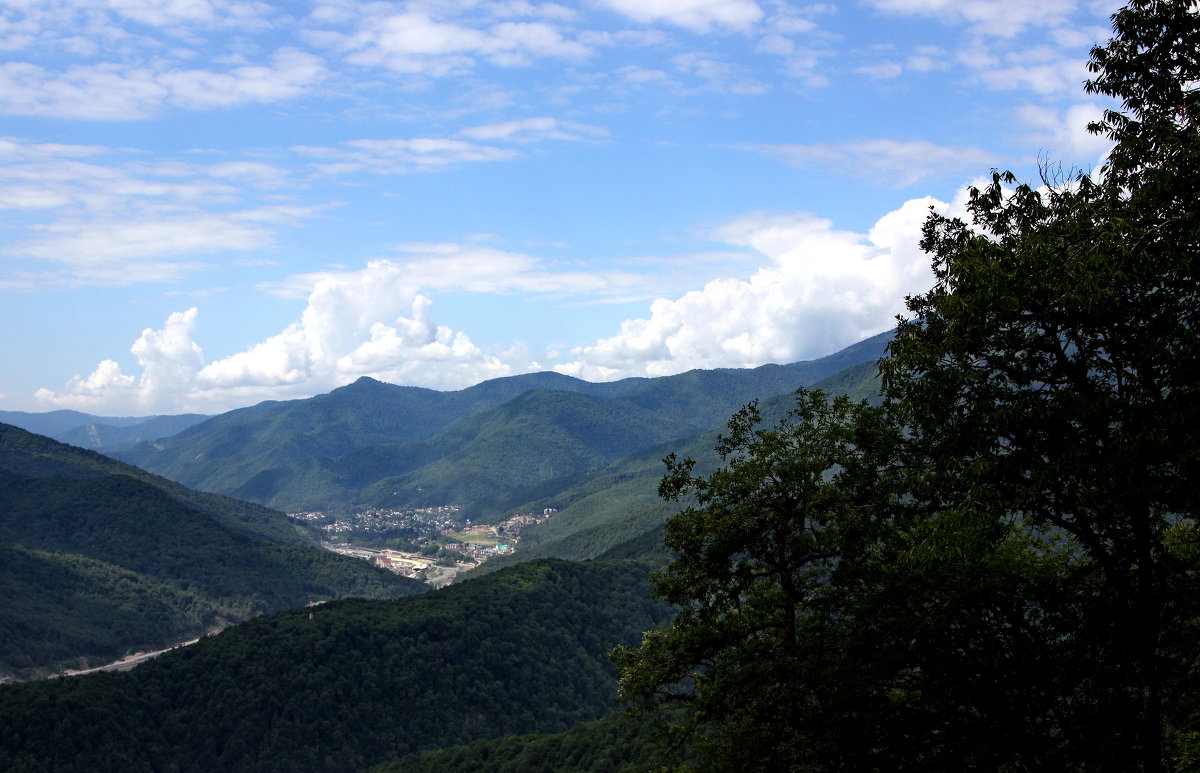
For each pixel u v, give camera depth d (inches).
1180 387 600.7
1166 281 627.2
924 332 779.4
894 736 805.9
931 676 807.7
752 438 1013.2
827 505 904.3
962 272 706.8
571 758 3469.5
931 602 832.3
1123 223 604.7
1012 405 681.6
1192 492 610.5
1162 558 708.7
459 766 4067.4
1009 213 742.5
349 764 4712.1
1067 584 812.6
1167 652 785.6
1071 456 654.5
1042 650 799.1
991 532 719.1
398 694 5196.9
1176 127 639.1
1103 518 709.9
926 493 838.5
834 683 807.1
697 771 919.7
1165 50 674.2
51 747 4325.8
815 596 949.8
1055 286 629.9
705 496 990.4
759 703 902.4
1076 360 688.4
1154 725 681.0
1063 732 792.3
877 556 896.9
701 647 946.7
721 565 962.7
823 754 828.0
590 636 6107.3
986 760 764.6
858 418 906.7
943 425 762.8
